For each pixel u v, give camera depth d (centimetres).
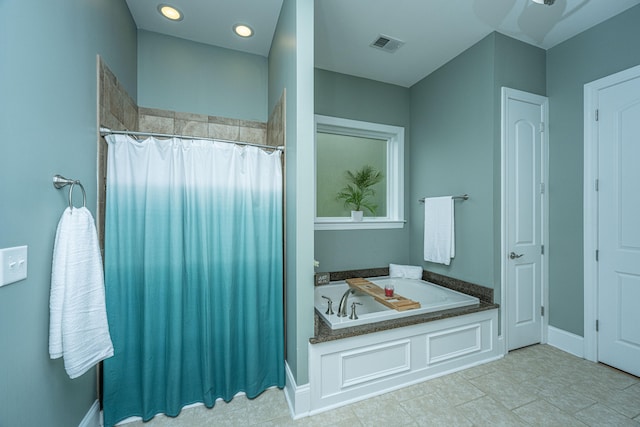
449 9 192
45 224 104
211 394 165
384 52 243
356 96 283
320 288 253
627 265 193
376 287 239
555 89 236
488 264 219
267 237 182
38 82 100
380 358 175
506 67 221
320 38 222
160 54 219
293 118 164
